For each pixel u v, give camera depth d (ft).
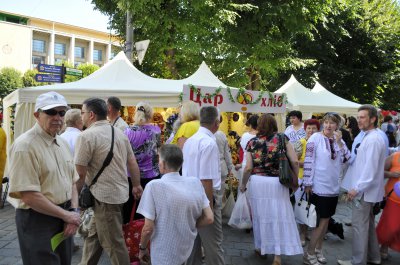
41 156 8.17
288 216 13.47
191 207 8.98
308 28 45.34
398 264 14.94
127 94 20.92
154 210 8.87
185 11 38.11
